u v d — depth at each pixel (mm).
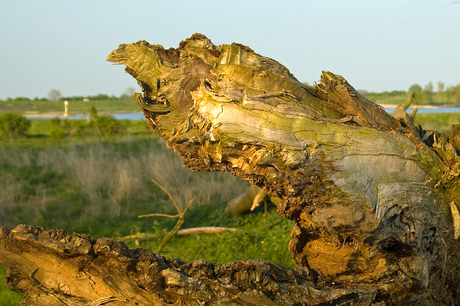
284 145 1803
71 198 8031
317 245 2316
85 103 61844
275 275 1978
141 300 1828
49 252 1739
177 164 9844
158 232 6191
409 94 6660
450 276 2240
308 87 2100
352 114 2053
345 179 1857
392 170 1952
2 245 1744
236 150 1857
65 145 13617
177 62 2023
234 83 1921
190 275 1852
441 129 11500
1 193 7898
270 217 6348
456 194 2082
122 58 2025
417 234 1971
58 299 1816
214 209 7160
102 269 1783
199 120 1862
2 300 4043
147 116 2062
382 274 2098
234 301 1821
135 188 8461
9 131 17109
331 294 1911
